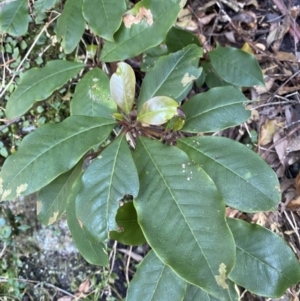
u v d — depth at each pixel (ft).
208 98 0.98
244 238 0.97
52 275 1.37
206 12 1.40
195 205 0.82
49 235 1.37
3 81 1.33
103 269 1.36
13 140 1.33
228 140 0.93
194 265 0.79
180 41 1.26
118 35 1.07
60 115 1.34
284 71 1.35
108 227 0.83
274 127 1.32
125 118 0.93
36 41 1.32
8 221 1.35
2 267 1.36
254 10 1.40
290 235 1.28
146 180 0.85
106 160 0.86
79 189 0.86
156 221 0.82
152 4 1.03
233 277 0.96
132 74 0.91
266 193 0.89
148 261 0.97
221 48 1.26
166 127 0.96
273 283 0.96
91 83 1.08
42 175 0.86
